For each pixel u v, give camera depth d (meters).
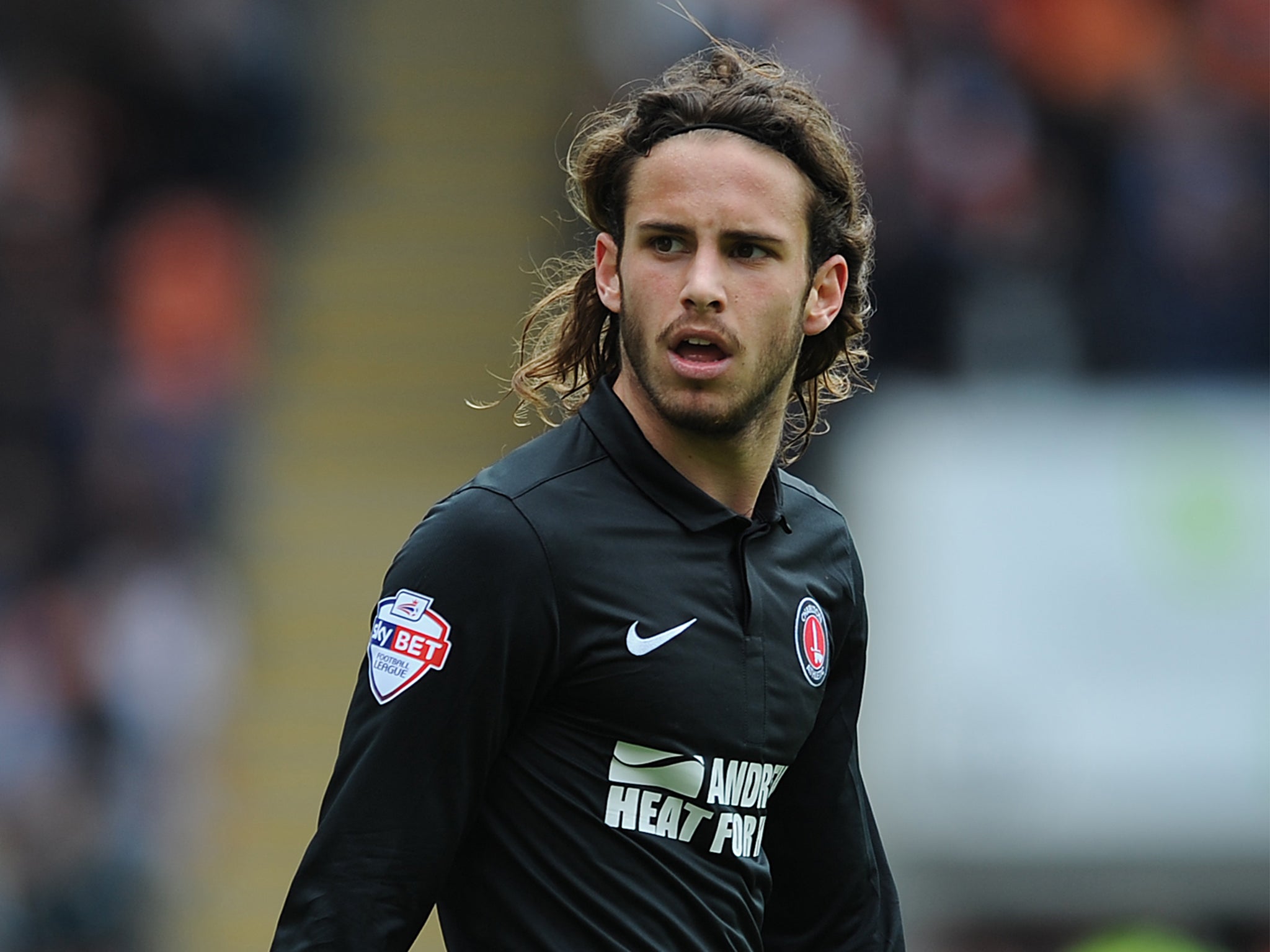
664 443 9.80
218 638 36.72
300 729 39.69
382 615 9.46
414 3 50.97
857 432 31.06
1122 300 35.94
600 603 9.41
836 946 11.12
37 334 38.25
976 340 34.44
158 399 38.56
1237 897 26.70
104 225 40.38
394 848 9.20
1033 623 27.59
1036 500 28.34
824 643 10.35
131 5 39.94
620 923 9.37
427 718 9.24
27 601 35.19
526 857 9.50
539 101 50.16
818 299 10.17
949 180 35.25
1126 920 26.75
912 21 36.41
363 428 44.88
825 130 9.88
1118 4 37.97
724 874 9.72
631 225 9.66
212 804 36.16
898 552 28.52
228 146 41.16
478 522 9.34
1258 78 38.62
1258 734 27.00
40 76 39.94
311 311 46.12
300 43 43.00
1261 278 36.94
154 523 37.25
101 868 32.94
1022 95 36.78
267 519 42.22
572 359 10.75
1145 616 27.48
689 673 9.54
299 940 9.18
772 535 10.22
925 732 27.31
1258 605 27.45
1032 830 26.80
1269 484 28.19
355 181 48.09
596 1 41.25
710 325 9.42
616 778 9.46
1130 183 36.84
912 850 26.75
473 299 47.12
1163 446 28.53
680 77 10.40
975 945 26.66
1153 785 26.81
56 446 37.50
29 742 33.28
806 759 10.84
